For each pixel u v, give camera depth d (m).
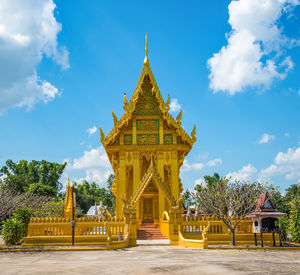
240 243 23.88
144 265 12.74
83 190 119.62
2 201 32.22
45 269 11.83
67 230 24.39
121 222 24.92
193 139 33.59
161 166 32.53
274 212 21.80
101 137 32.97
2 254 18.58
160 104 33.28
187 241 22.02
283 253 17.97
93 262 13.93
